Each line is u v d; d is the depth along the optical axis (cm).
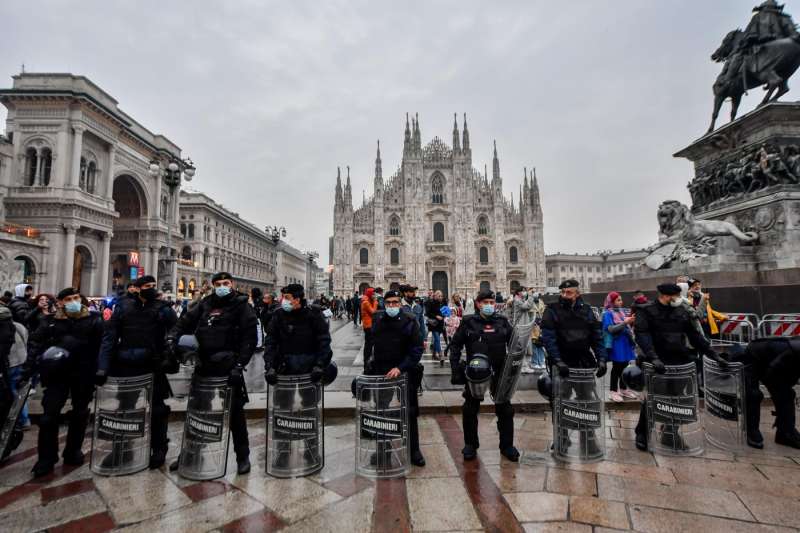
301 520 382
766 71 1320
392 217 6519
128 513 398
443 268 6362
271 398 493
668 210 1459
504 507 399
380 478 466
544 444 570
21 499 428
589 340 536
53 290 3116
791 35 1305
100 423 493
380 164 6394
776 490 425
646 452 532
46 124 3278
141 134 4288
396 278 6369
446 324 1387
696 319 554
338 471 489
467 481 456
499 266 6306
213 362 497
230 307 514
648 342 532
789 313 948
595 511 388
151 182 4303
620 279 1609
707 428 566
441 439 596
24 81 3316
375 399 481
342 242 6362
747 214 1283
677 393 522
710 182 1455
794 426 555
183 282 4941
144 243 4216
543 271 6309
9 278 2836
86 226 3366
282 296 515
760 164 1232
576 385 511
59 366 484
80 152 3322
